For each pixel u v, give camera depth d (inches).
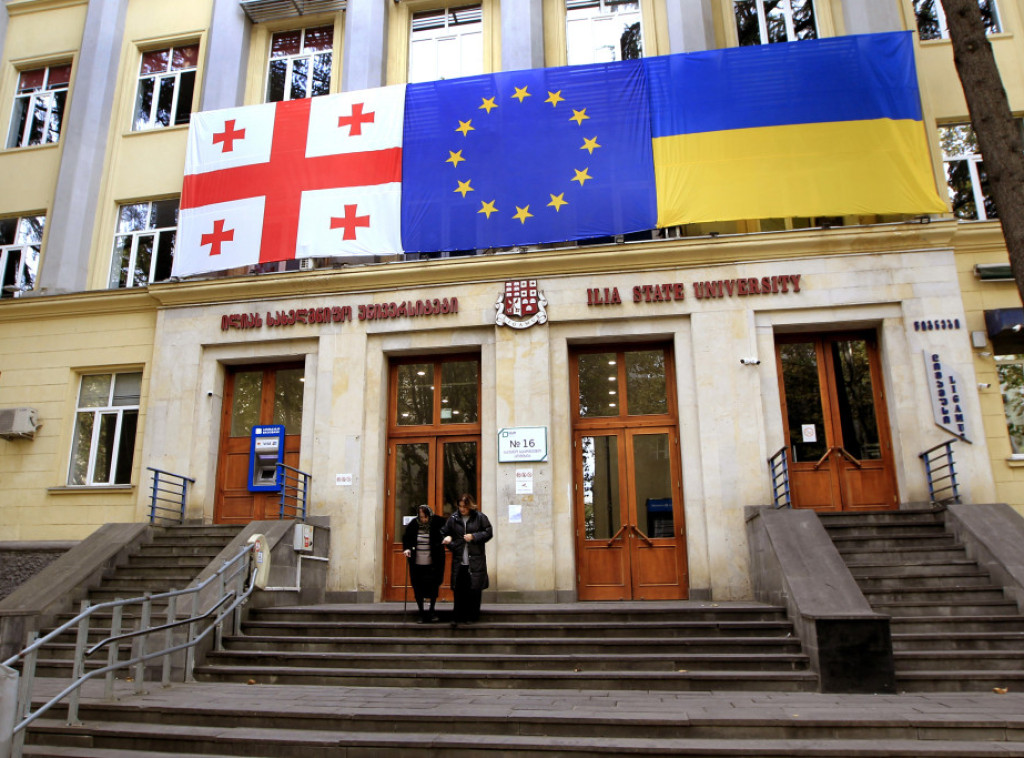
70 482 558.6
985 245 478.6
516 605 426.3
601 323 506.6
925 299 470.9
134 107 652.1
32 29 684.7
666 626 338.3
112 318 575.2
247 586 389.7
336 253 544.7
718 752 219.9
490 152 546.0
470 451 520.7
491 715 245.8
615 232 515.8
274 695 289.9
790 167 505.4
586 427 509.4
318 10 631.8
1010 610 339.0
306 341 541.0
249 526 436.8
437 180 547.2
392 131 562.3
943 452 447.5
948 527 409.4
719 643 317.7
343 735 243.1
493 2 617.9
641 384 514.3
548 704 264.8
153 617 381.4
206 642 342.6
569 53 597.3
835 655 287.6
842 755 216.7
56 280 590.6
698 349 487.5
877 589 361.4
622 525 490.0
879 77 509.7
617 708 255.6
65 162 617.9
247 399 560.7
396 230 543.5
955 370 457.7
